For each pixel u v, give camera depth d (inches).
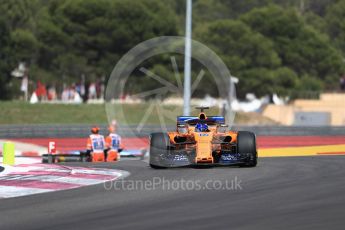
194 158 2230.6
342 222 1236.5
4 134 5103.3
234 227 1204.5
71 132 5211.6
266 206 1429.6
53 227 1254.3
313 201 1487.5
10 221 1328.7
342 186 1736.0
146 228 1215.6
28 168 2444.6
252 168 2246.6
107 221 1300.4
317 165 2380.7
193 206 1453.0
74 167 2482.8
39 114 7785.4
